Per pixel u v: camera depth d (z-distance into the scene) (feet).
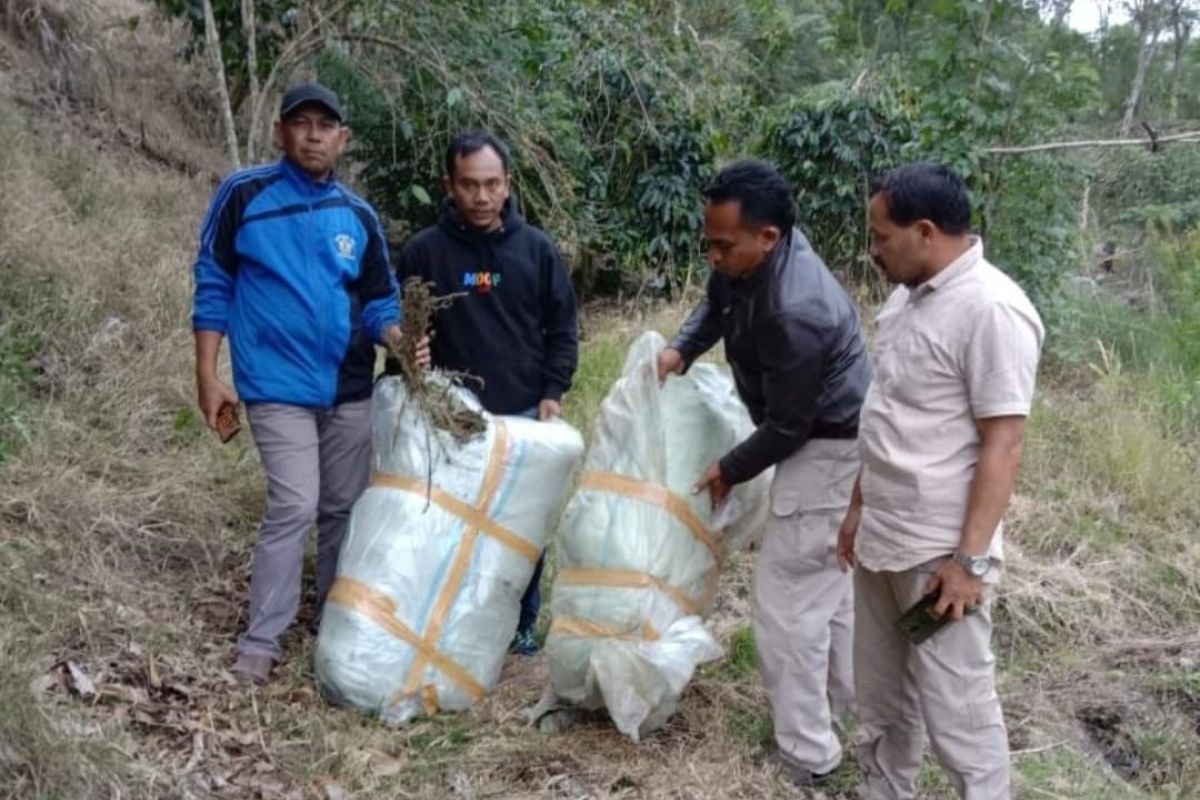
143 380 16.08
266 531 11.52
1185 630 15.17
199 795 9.50
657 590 10.71
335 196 11.76
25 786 8.63
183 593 12.52
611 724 11.24
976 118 24.94
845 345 10.12
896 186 8.48
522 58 25.50
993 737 9.09
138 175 23.65
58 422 14.28
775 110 32.12
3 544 11.58
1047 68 25.40
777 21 39.81
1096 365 24.47
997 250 25.61
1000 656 14.06
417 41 23.03
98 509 13.03
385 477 11.47
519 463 11.42
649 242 30.22
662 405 11.17
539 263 12.11
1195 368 24.20
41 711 9.12
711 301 11.02
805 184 30.30
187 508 13.66
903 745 10.01
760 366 10.18
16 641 10.04
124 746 9.57
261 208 11.37
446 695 11.12
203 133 28.35
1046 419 20.27
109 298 17.70
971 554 8.45
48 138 22.61
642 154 30.14
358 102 24.89
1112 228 39.83
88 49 26.71
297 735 10.52
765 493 11.59
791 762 10.81
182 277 19.03
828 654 11.15
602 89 29.35
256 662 11.27
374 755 10.40
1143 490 17.85
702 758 10.96
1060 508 17.42
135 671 10.83
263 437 11.54
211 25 18.34
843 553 9.87
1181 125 46.19
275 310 11.37
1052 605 14.94
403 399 11.57
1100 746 12.67
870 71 30.60
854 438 10.30
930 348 8.52
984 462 8.39
